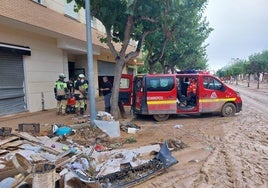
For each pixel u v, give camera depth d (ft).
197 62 139.13
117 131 29.19
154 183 16.98
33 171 12.88
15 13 36.40
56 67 52.90
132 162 19.30
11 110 41.70
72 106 43.75
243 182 17.12
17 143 22.30
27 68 44.47
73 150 20.22
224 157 21.97
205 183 16.97
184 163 20.58
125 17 37.88
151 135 29.73
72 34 51.34
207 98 40.27
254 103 62.28
